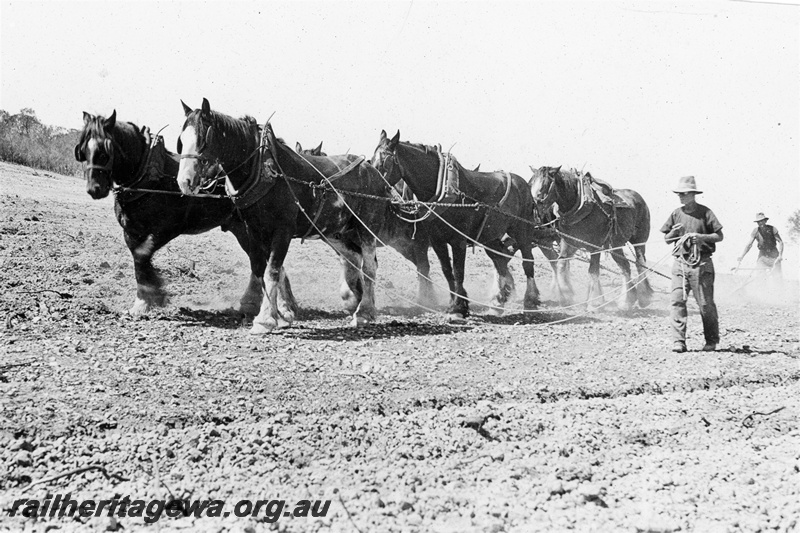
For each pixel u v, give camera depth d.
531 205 13.36
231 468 5.20
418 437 5.91
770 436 6.53
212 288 12.92
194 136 8.73
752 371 8.58
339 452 5.58
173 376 7.12
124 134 9.62
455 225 11.91
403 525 4.47
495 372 8.07
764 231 17.59
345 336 9.68
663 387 7.80
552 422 6.45
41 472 4.99
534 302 13.23
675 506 4.96
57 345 7.95
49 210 18.77
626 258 14.47
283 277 10.88
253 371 7.50
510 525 4.56
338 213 10.45
